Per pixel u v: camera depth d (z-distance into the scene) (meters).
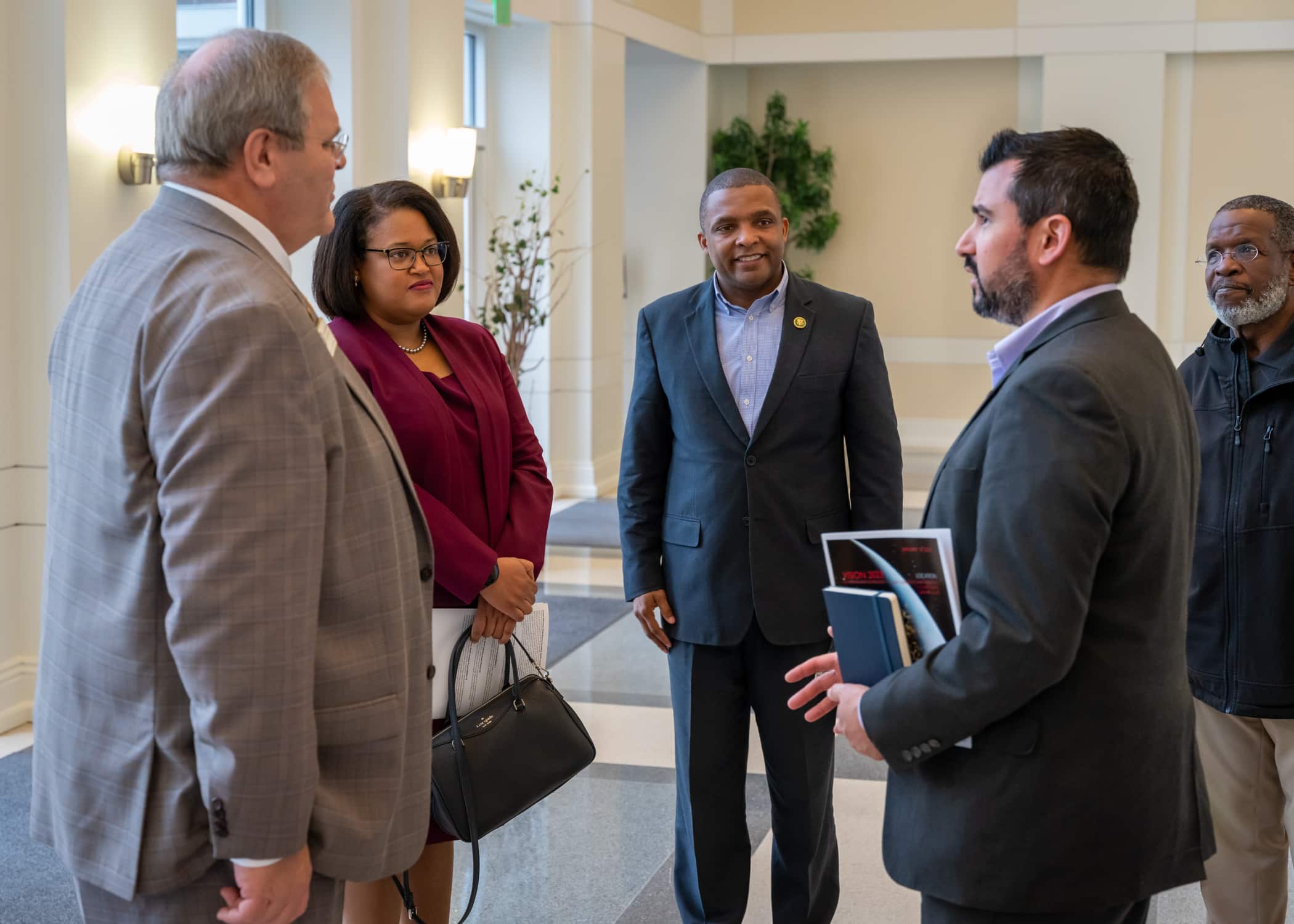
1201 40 10.79
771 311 2.66
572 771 2.38
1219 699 2.45
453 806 2.26
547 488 2.60
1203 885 2.61
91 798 1.53
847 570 1.69
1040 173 1.61
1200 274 11.21
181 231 1.56
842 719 1.67
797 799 2.63
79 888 1.58
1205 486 2.46
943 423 12.12
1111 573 1.56
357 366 2.35
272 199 1.60
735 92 12.10
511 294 8.77
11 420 4.33
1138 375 1.56
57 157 4.26
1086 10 10.97
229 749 1.42
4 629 4.34
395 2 6.48
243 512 1.43
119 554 1.50
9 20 4.25
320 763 1.60
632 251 11.66
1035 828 1.57
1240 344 2.42
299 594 1.46
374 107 6.55
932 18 11.26
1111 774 1.56
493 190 8.88
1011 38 11.13
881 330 12.15
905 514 8.45
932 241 11.93
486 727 2.31
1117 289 1.64
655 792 3.78
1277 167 11.01
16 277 4.31
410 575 1.72
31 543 4.36
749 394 2.63
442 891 2.48
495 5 7.20
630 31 9.61
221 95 1.55
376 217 2.34
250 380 1.44
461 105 7.06
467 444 2.43
